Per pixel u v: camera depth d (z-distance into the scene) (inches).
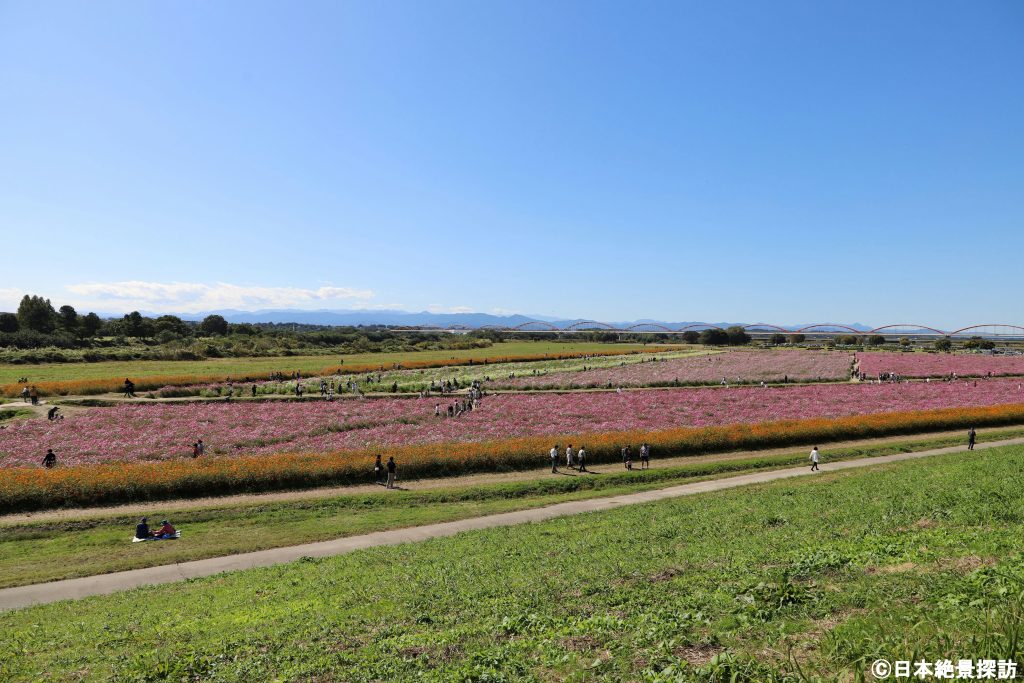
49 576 831.1
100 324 6461.6
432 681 368.5
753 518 840.9
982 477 947.3
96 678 422.3
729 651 351.9
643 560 648.4
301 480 1358.3
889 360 5012.3
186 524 1107.3
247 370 3622.0
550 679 360.2
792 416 2356.1
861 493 936.9
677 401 2706.7
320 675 397.7
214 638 495.8
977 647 279.4
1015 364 4574.3
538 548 767.1
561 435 1873.8
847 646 322.0
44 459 1566.2
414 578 655.8
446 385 2970.0
